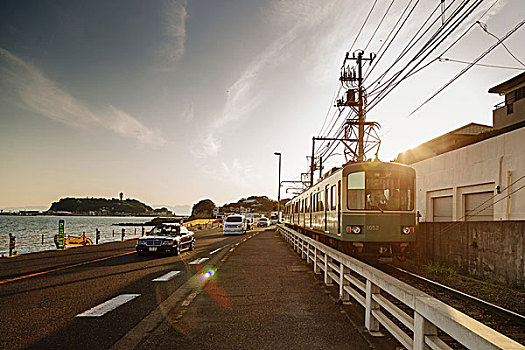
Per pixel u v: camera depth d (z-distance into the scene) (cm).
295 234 1772
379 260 1215
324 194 1556
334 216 1344
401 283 430
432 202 2061
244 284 929
